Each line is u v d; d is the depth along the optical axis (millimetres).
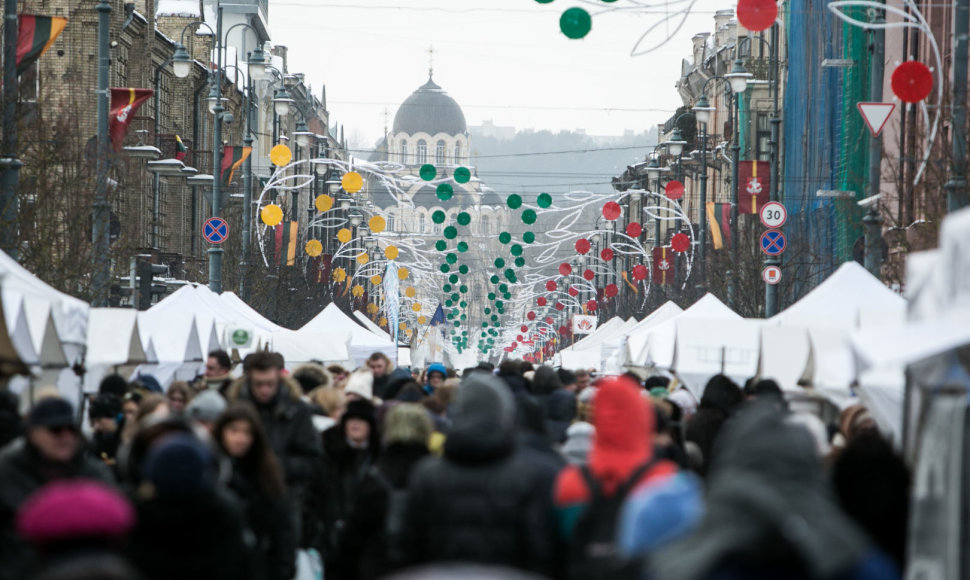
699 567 11438
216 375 41219
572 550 17094
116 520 12242
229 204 140750
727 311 63188
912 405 20453
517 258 159000
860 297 48812
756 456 12242
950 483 16656
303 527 28266
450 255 162250
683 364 49250
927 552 16625
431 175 103625
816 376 45594
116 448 31953
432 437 26891
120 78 124000
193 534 16750
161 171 92812
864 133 108625
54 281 67438
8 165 55406
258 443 23484
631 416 17266
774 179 103438
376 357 48750
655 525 14133
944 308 18000
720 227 118562
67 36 115125
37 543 12125
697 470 33875
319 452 28172
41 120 69562
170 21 160750
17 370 31531
